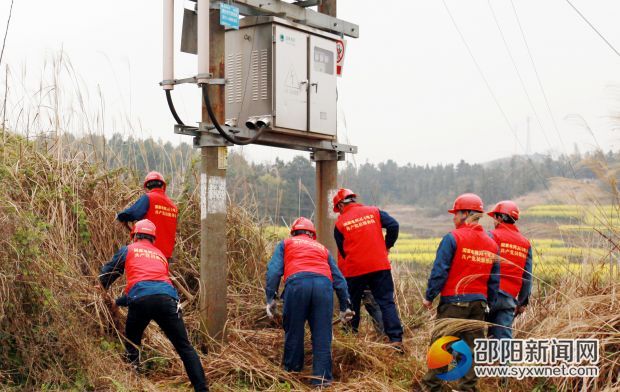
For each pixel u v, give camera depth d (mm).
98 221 7805
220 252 7051
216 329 6980
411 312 8812
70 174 7996
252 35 7484
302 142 7953
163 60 6875
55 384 5574
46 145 8328
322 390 6121
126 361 6270
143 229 6305
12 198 7016
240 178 9656
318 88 7941
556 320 6293
